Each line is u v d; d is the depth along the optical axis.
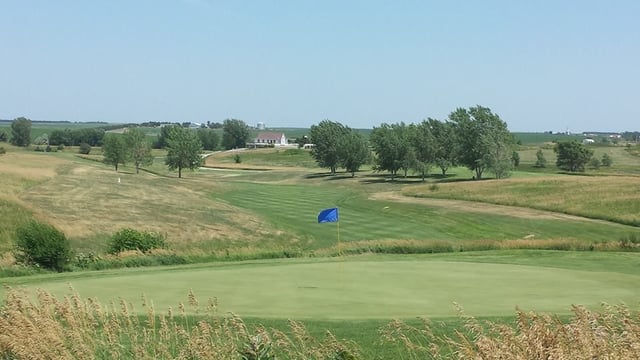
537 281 17.80
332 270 20.25
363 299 14.88
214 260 26.83
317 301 14.63
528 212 56.00
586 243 30.59
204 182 86.38
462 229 48.31
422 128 102.38
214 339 10.12
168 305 14.12
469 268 20.80
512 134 102.50
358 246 30.03
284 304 14.23
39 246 24.02
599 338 6.93
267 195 72.00
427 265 21.73
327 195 73.38
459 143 99.44
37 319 9.91
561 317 12.37
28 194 53.91
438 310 13.47
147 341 10.28
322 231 45.31
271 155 153.62
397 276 18.77
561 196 62.28
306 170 123.94
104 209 48.66
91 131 188.38
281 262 23.81
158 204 54.44
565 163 110.12
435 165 103.88
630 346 6.83
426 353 9.93
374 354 10.04
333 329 11.54
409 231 46.56
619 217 51.03
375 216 55.00
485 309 13.54
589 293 15.70
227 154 159.50
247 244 39.31
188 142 102.19
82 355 9.52
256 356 8.00
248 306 13.98
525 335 6.98
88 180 72.50
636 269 20.83
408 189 76.00
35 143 180.62
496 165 92.50
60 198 53.12
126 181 76.75
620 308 9.08
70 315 10.36
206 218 47.59
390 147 98.88
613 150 149.75
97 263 25.27
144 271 21.47
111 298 15.08
